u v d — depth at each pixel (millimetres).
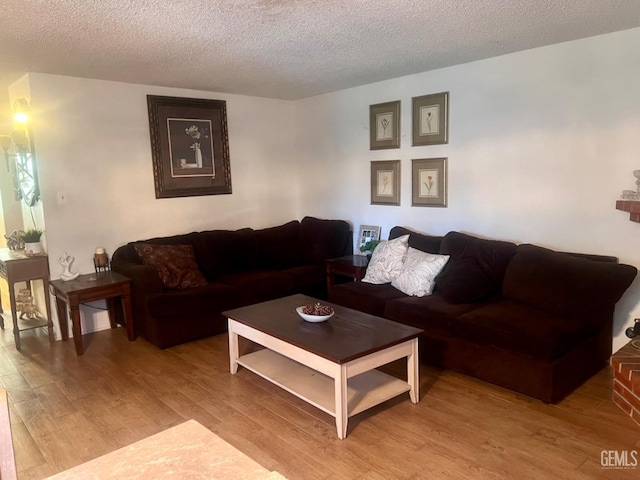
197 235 4559
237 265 4660
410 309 3350
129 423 2633
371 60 3662
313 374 2934
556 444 2332
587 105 3223
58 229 3982
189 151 4703
